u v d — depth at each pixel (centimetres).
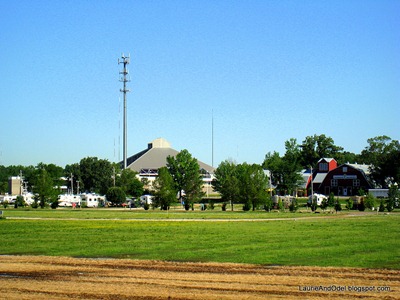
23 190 17988
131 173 14838
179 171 11944
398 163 14125
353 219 6550
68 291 2336
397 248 3550
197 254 3331
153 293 2291
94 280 2559
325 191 14862
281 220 6341
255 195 9219
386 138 17950
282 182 13988
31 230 4947
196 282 2503
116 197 11812
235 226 5350
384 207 9406
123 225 5491
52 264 3002
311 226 5344
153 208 9550
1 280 2573
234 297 2222
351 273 2694
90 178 17362
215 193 16500
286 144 17188
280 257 3183
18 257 3269
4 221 6081
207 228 5106
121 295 2262
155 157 18875
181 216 7225
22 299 2206
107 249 3584
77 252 3469
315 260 3070
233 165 12450
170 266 2919
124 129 14288
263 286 2416
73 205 11488
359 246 3647
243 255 3275
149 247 3675
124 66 13462
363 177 14312
